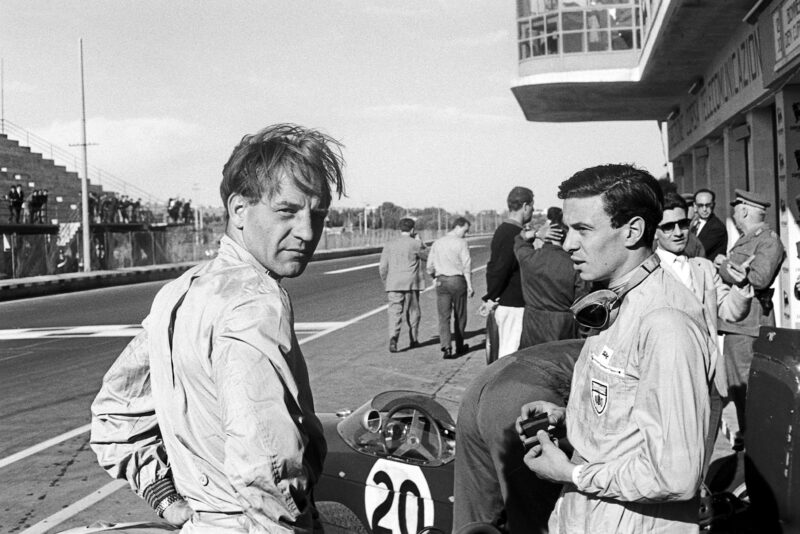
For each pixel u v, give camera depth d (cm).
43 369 1159
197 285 192
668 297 225
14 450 724
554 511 250
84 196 3105
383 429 443
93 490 605
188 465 190
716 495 347
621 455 221
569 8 1823
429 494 421
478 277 2584
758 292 613
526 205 777
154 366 197
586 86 1864
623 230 229
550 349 342
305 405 191
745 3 1145
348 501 438
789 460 296
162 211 4544
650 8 1499
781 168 1101
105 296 2500
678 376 211
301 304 2006
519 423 258
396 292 1188
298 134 204
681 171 2362
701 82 1705
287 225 198
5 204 3462
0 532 521
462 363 1078
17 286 2492
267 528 169
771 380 307
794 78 1019
